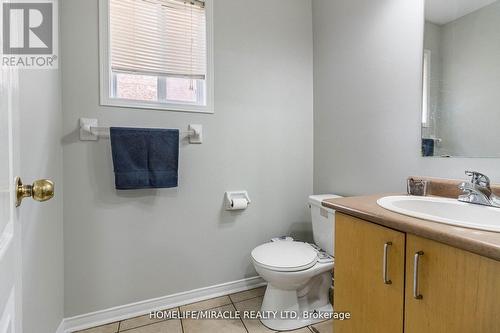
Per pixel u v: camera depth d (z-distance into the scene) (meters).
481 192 0.97
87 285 1.48
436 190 1.19
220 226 1.81
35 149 1.04
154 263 1.63
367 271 0.92
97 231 1.50
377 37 1.52
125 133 1.46
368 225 0.91
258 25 1.90
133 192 1.57
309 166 2.10
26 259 0.95
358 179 1.66
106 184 1.51
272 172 1.97
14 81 0.59
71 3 1.42
